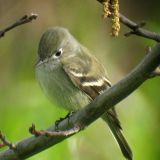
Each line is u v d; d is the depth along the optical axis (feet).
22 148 27.71
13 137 35.12
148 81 39.78
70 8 42.75
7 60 40.73
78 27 42.27
